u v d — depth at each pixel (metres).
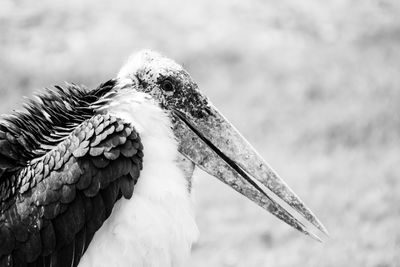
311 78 19.39
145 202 6.02
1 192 6.07
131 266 5.98
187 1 23.00
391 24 22.59
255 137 16.91
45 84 19.17
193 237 6.28
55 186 5.91
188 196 6.32
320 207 13.31
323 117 17.20
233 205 14.07
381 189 13.61
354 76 19.36
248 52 20.73
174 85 6.49
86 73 19.62
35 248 5.92
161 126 6.31
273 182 6.60
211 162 6.58
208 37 21.33
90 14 22.05
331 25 22.48
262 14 22.77
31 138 6.21
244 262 12.32
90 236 5.94
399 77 19.16
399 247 11.66
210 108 6.59
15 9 22.19
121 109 6.23
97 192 5.91
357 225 12.51
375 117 16.69
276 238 12.81
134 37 21.09
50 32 21.25
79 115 6.32
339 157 15.36
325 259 11.72
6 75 19.28
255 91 18.98
